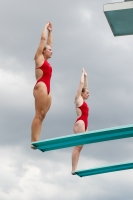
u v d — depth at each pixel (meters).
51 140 17.45
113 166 21.44
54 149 18.52
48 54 19.62
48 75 19.08
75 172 22.05
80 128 23.27
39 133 18.55
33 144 17.75
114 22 16.28
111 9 15.51
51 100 19.12
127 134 17.30
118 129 16.69
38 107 18.55
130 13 15.59
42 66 18.97
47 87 18.83
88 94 23.98
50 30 20.16
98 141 17.97
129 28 16.73
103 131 16.81
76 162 22.67
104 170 22.00
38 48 19.20
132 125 16.48
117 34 17.28
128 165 21.41
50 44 19.95
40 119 18.56
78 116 23.56
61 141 17.64
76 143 18.06
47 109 18.86
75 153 22.69
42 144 17.81
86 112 23.69
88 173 22.42
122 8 15.45
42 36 19.36
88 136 17.30
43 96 18.56
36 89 18.73
